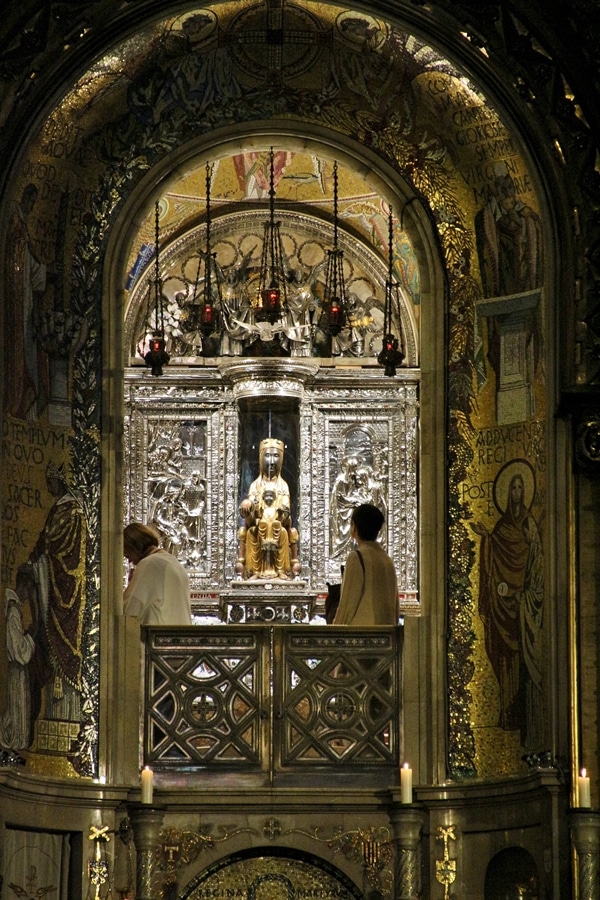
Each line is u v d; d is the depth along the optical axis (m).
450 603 26.33
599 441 24.78
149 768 24.17
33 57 24.80
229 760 25.56
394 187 27.19
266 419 31.16
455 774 25.80
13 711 24.75
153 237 30.94
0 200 25.02
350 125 27.19
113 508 26.31
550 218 25.42
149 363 27.34
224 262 31.50
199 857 25.19
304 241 31.50
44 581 25.56
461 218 26.91
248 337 31.27
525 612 25.53
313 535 30.80
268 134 27.23
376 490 30.88
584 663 24.55
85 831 25.19
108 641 25.91
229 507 30.83
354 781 25.55
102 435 26.44
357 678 25.84
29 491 25.53
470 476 26.55
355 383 31.08
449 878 25.25
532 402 25.97
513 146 25.89
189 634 25.86
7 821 24.02
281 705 25.69
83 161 26.44
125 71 26.08
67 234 26.47
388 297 29.12
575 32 25.03
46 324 26.11
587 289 25.16
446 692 26.03
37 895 24.66
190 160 27.14
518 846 24.91
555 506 25.06
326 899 25.28
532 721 25.20
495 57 25.30
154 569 26.02
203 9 25.75
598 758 24.30
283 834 25.30
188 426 31.06
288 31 26.41
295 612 30.16
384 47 26.22
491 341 26.58
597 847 23.44
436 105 26.55
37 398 25.86
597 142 25.11
